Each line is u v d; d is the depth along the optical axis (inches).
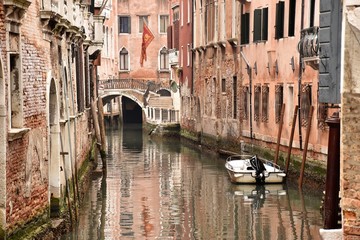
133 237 716.7
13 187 520.7
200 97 1784.0
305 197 943.7
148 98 2378.2
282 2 1161.4
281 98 1171.9
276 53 1190.9
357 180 301.6
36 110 604.1
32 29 594.6
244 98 1390.3
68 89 864.3
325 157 948.6
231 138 1488.7
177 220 803.4
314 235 721.6
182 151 1652.3
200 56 1798.7
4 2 491.8
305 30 930.7
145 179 1146.7
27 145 567.2
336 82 398.3
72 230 722.2
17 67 541.6
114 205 899.4
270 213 839.7
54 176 719.1
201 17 1803.6
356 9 296.0
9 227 504.7
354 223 302.5
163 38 2861.7
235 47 1462.8
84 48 1192.2
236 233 735.7
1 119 490.0
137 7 2861.7
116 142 1935.3
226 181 1113.4
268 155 1229.7
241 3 1408.7
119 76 2878.9
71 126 871.1
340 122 321.7
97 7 1398.9
